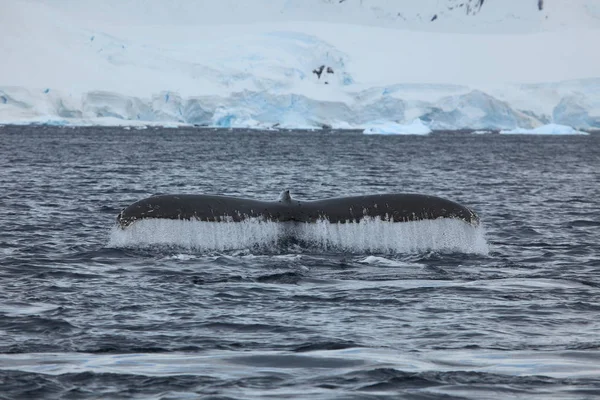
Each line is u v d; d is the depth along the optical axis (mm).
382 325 39031
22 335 36812
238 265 50125
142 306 42562
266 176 164375
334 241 50812
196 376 30906
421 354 34094
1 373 30812
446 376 30875
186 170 178500
